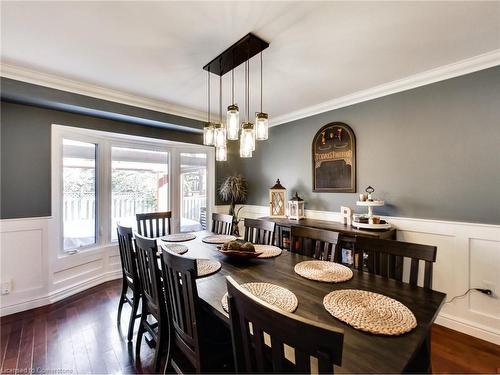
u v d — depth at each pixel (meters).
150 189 3.71
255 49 1.85
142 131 3.35
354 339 0.83
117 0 1.35
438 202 2.23
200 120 3.58
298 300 1.12
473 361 1.71
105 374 1.59
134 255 1.92
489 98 1.97
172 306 1.36
